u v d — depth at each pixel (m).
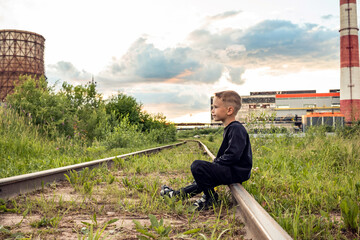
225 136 2.62
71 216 2.20
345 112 61.12
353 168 4.37
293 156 5.68
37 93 11.34
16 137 7.44
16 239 1.58
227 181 2.53
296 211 2.11
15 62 67.00
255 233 1.59
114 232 1.82
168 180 4.12
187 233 1.67
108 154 8.45
